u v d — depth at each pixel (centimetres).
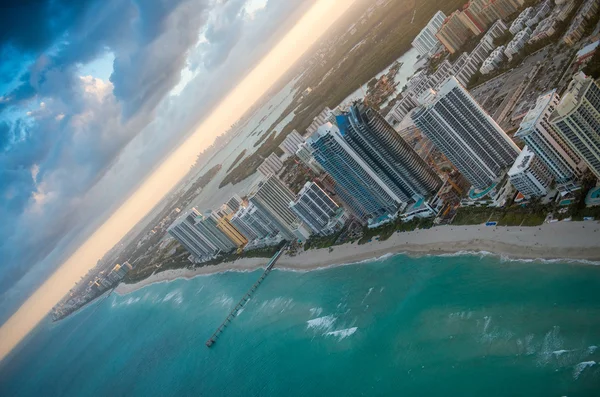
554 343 19262
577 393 17250
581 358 18012
